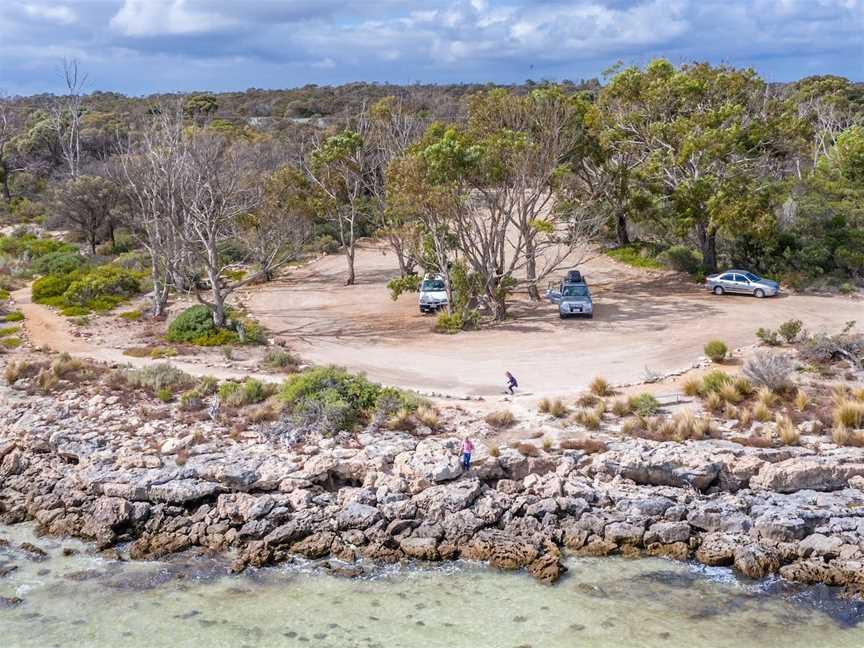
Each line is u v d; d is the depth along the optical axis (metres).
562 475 22.39
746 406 26.48
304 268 61.47
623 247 60.19
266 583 18.84
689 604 17.72
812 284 46.88
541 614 17.36
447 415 26.42
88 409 27.58
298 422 25.44
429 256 44.62
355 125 93.81
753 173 50.34
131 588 18.64
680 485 22.25
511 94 44.00
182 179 40.47
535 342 36.97
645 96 50.31
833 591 18.14
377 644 16.30
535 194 42.31
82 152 93.81
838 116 85.44
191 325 38.28
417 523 21.05
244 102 169.75
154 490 22.14
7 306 46.34
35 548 20.45
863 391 26.53
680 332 37.62
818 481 21.80
